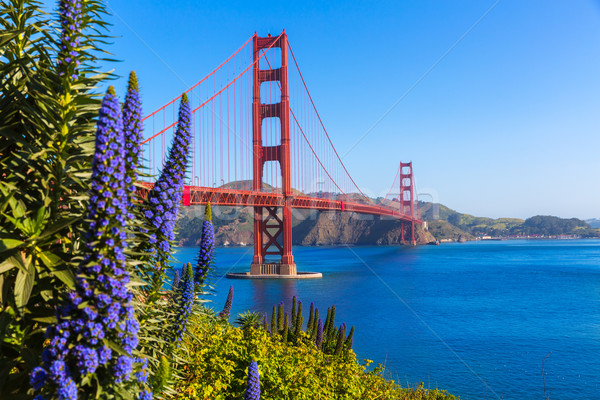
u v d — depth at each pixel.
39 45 5.11
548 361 35.41
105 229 3.93
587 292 81.81
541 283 96.94
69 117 4.91
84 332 3.77
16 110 5.32
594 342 42.50
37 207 4.94
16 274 4.83
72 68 4.92
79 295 3.88
